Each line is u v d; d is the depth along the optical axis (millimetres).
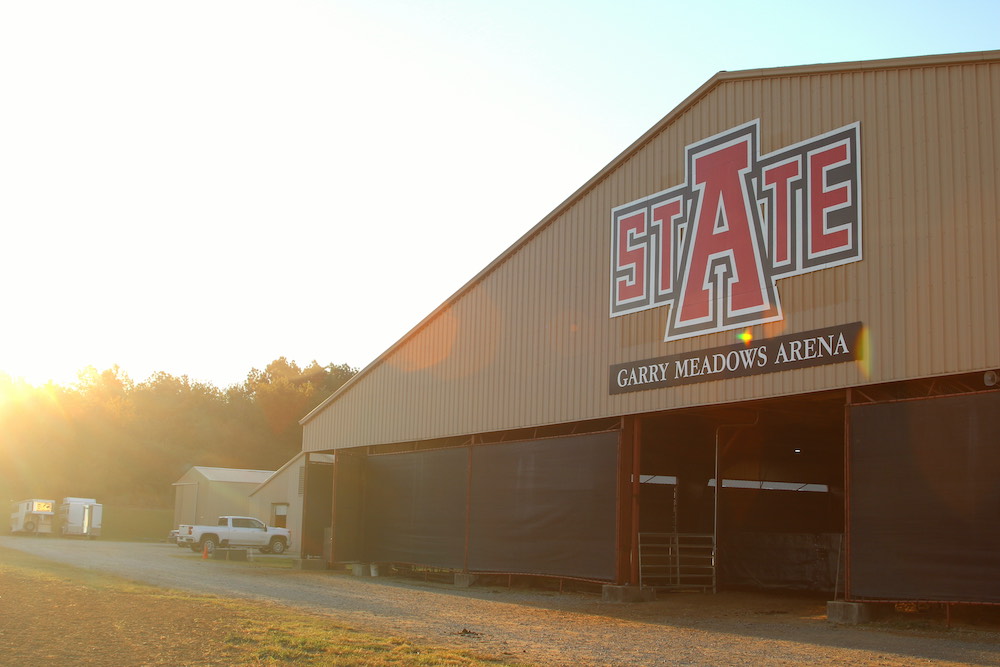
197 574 26078
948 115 15047
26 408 81875
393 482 29484
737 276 18234
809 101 17391
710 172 19234
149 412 99625
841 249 16328
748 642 13719
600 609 18766
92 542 49656
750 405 18453
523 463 23812
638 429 20422
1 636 11844
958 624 15234
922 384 15625
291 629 13281
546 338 23094
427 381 27625
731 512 27703
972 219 14430
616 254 21328
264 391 96375
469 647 12570
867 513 15445
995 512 13672
